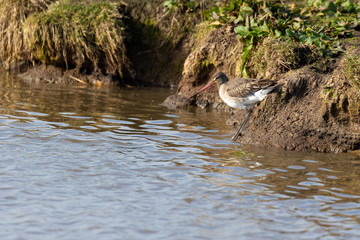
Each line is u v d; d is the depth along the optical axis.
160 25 27.52
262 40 19.89
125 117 19.70
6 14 27.84
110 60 26.56
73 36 25.89
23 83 25.41
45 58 26.61
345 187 12.98
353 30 21.14
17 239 9.91
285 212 11.42
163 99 23.77
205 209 11.48
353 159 15.45
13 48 27.70
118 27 26.14
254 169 14.16
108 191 12.32
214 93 22.84
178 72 27.34
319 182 13.29
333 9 23.41
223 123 19.64
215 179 13.30
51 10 26.66
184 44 27.31
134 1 28.05
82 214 11.05
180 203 11.75
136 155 15.03
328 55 18.53
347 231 10.59
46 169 13.52
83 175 13.26
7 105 20.34
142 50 27.62
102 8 26.52
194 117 20.48
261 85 16.69
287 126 16.80
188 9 27.30
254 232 10.46
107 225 10.59
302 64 18.41
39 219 10.76
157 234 10.28
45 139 16.11
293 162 14.92
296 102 17.11
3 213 10.94
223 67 22.52
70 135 16.67
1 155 14.34
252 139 16.95
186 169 13.98
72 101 21.95
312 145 16.36
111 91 24.95
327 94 16.44
